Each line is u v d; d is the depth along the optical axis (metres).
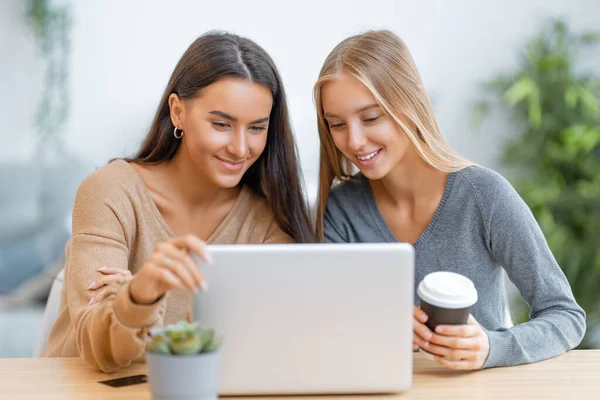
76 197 2.29
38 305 5.21
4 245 5.46
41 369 1.92
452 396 1.69
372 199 2.53
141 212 2.35
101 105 5.72
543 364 1.99
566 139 5.05
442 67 5.46
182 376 1.47
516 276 2.28
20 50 5.76
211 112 2.18
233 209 2.49
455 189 2.36
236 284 1.65
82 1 5.66
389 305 1.66
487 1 5.42
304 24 5.55
